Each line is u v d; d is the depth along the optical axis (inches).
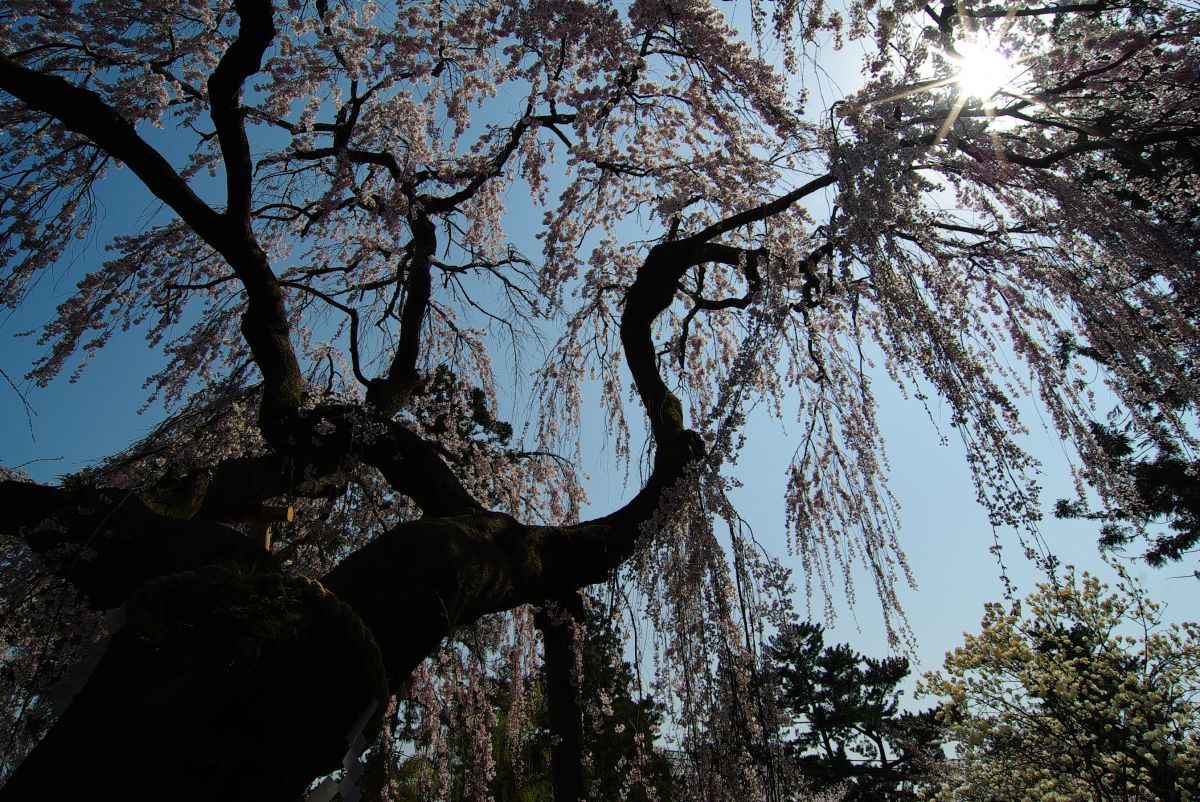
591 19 137.3
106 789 59.2
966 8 122.9
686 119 179.9
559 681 125.6
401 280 190.2
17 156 146.2
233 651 67.4
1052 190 118.5
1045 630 257.4
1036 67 123.0
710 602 104.8
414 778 156.3
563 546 115.0
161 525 95.1
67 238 149.3
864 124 109.3
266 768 65.9
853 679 621.6
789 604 104.3
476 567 92.9
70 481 115.1
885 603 134.5
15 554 121.8
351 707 73.9
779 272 122.6
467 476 187.6
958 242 136.7
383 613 80.8
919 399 99.7
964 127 120.2
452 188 192.2
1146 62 123.2
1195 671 235.8
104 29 151.4
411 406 199.5
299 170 179.9
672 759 110.5
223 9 163.3
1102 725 234.5
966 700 258.7
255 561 84.8
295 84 169.0
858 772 580.7
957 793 267.3
